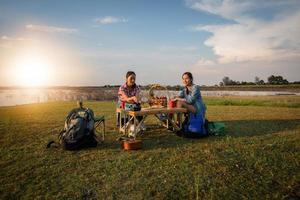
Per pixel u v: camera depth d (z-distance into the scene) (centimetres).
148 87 832
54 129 861
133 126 702
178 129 746
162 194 401
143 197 395
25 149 625
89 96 4159
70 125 626
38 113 1277
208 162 515
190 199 390
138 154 575
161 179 448
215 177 452
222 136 737
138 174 468
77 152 599
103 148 632
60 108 1539
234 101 2141
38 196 400
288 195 395
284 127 866
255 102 2030
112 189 419
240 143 647
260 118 1087
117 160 539
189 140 697
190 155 558
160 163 517
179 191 410
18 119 1073
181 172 472
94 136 661
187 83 759
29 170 495
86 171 486
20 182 444
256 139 684
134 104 702
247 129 836
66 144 605
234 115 1196
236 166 493
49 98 3791
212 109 1500
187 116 741
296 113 1264
